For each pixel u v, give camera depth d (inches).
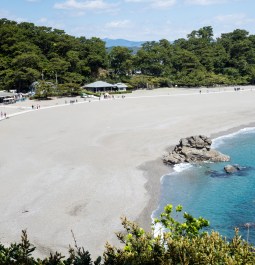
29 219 1414.9
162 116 3727.9
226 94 5531.5
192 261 382.9
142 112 3986.2
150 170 2054.6
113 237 1278.3
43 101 4817.9
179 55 7066.9
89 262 374.6
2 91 4931.1
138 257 405.7
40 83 5017.2
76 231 1322.6
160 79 6441.9
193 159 2250.2
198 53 7440.9
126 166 2106.3
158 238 446.0
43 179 1863.9
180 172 2041.1
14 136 2891.2
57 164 2129.7
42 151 2428.6
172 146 2561.5
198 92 5821.9
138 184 1819.6
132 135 2891.2
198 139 2362.2
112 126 3255.4
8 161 2202.3
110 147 2534.5
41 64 5482.3
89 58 6235.2
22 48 5664.4
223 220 1445.6
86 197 1630.2
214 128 3243.1
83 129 3137.3
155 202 1610.5
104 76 6373.0
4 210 1493.6
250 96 5270.7
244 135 3046.3
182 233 550.9
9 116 3757.4
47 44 6309.1
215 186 1824.6
